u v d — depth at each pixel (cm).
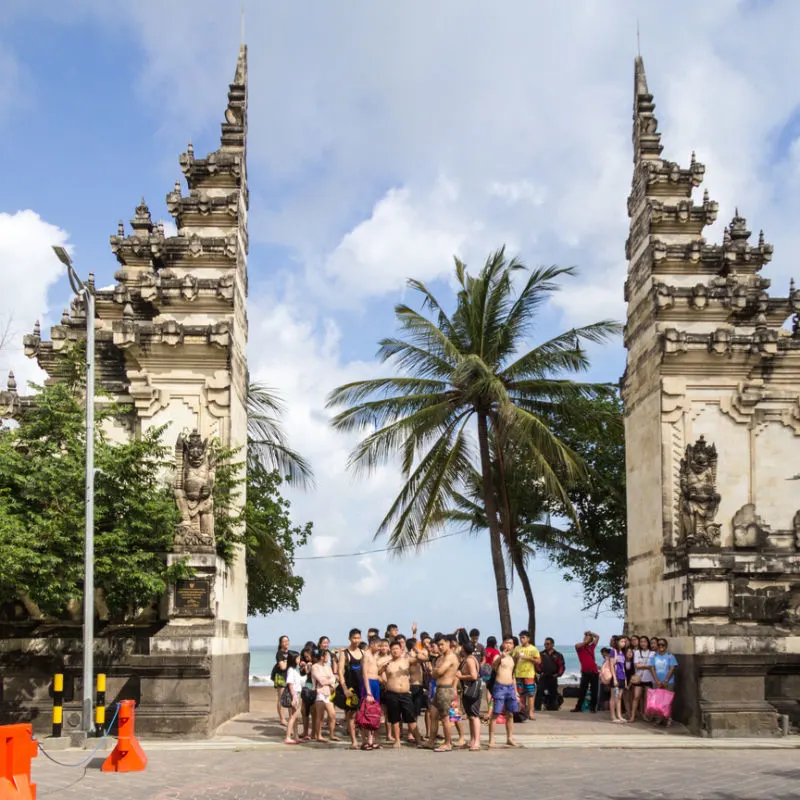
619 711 2783
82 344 2848
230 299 2948
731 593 2673
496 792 1641
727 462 2972
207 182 3225
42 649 2608
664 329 3019
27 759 1483
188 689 2517
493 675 2316
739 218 3309
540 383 3681
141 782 1767
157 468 2761
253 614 4634
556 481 3434
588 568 4662
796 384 3095
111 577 2505
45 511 2491
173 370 2900
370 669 2231
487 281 3728
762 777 1830
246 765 1988
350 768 1933
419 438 3556
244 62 3431
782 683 2728
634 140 3441
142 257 3331
